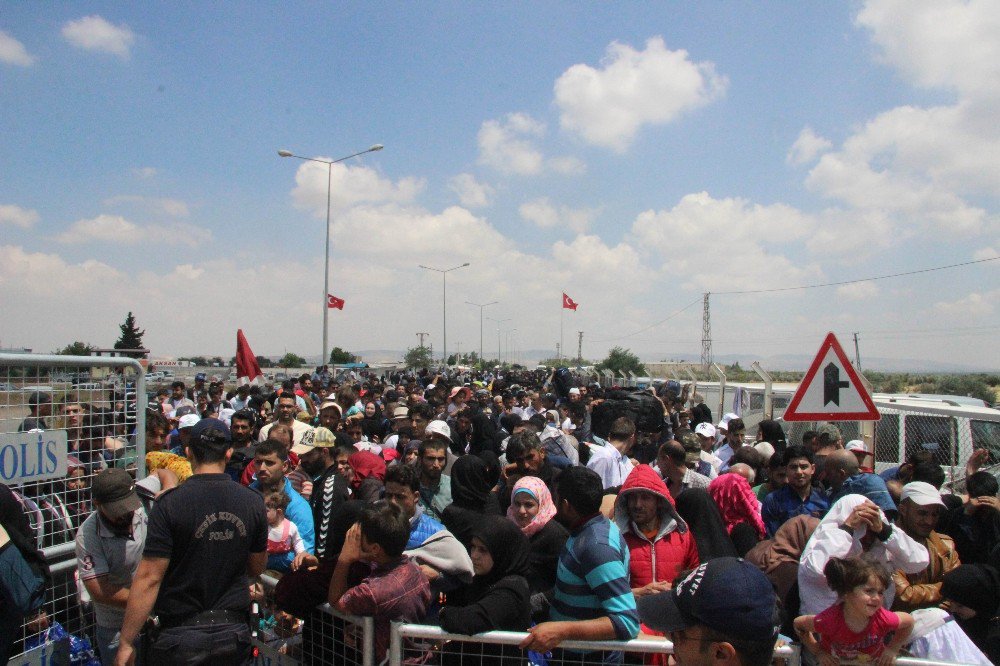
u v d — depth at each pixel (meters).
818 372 5.83
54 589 3.88
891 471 6.96
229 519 3.30
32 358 3.73
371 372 34.91
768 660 1.70
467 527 4.03
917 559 3.59
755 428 13.74
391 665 3.07
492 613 3.07
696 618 1.73
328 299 29.67
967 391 34.22
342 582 3.29
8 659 3.42
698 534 4.22
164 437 6.25
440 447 5.42
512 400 13.84
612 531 3.27
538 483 4.17
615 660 3.17
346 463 6.09
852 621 2.99
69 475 3.96
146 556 3.14
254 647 3.97
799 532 4.02
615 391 12.51
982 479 4.97
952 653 3.46
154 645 3.16
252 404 10.68
